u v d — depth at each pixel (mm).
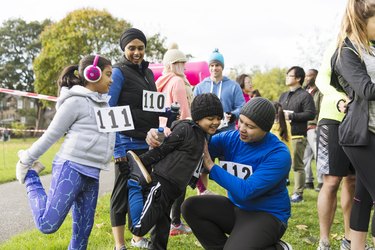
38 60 34188
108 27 32719
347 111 2898
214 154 3100
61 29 33250
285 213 2926
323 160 3445
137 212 2879
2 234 4305
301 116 5727
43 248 3615
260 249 2740
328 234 3504
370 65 2727
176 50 4379
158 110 3494
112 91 3303
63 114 2807
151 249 2928
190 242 3842
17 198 6199
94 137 2873
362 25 2754
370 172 2789
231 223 3021
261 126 2740
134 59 3457
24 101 53344
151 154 2703
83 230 3018
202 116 2713
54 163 2883
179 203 4074
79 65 2984
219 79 5141
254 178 2793
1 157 13609
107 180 8352
